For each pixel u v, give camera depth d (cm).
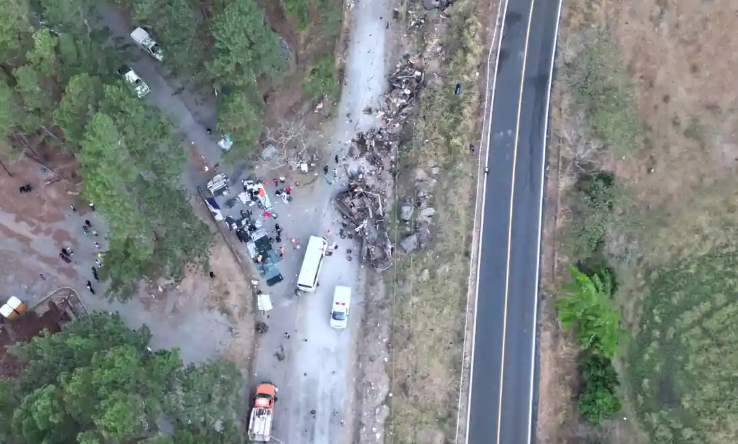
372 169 5991
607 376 5244
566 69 5859
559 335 5372
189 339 5638
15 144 5584
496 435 5225
